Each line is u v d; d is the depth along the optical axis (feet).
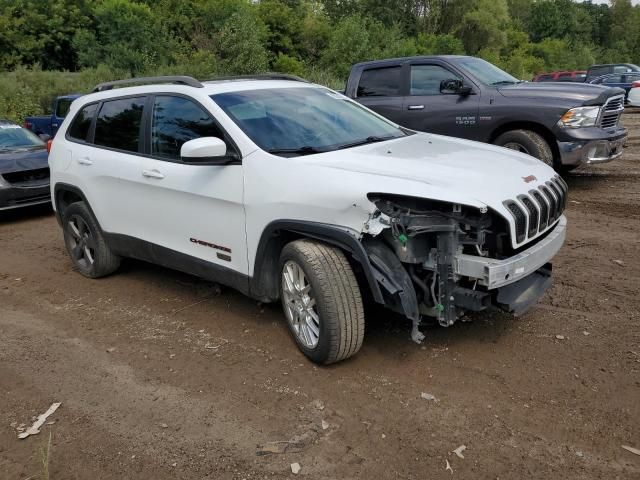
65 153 19.06
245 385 12.07
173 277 18.98
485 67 29.58
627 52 281.33
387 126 16.49
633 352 12.56
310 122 14.80
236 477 9.39
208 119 14.46
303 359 12.97
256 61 104.42
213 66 100.42
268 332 14.40
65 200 19.95
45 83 77.41
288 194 12.28
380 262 11.34
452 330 13.92
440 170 12.12
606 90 26.14
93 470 9.75
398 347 13.19
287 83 16.69
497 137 27.37
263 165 12.97
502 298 11.78
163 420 11.05
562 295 15.76
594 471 9.14
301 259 12.00
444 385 11.64
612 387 11.30
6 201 28.71
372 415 10.80
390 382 11.84
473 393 11.32
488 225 11.06
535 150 26.11
